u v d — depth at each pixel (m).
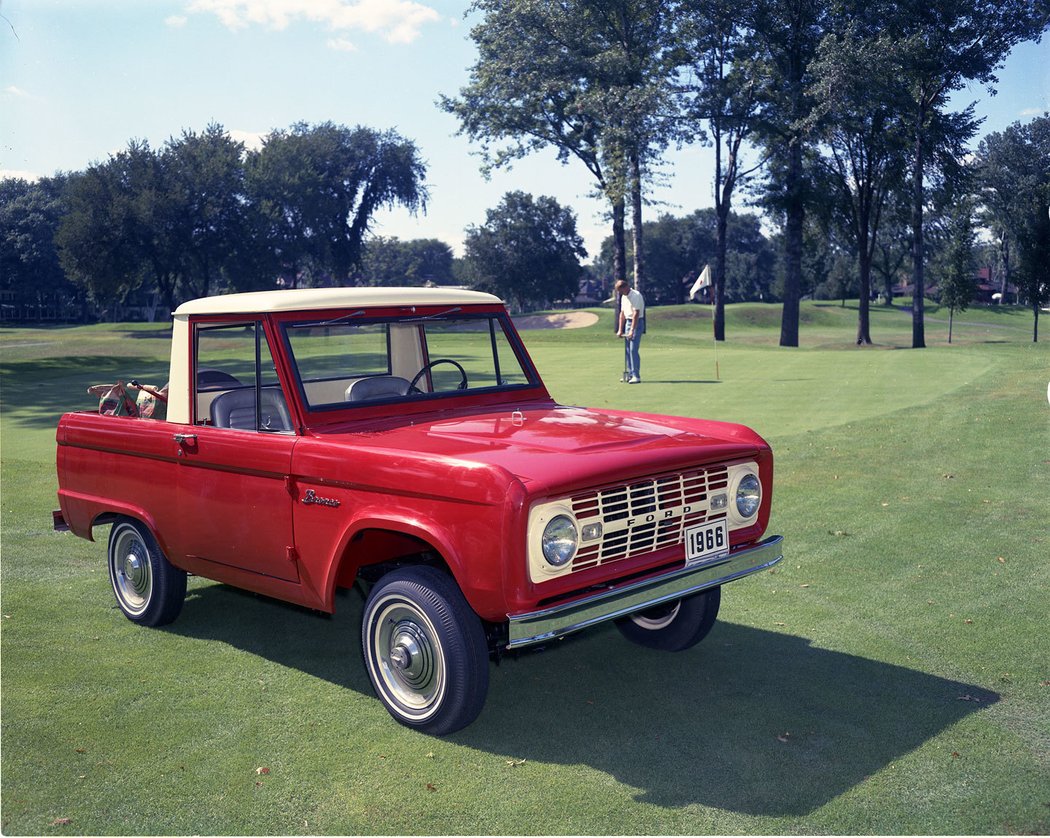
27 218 113.88
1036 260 52.94
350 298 5.05
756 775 3.82
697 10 43.34
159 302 118.88
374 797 3.70
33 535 7.95
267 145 79.94
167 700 4.65
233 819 3.55
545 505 3.81
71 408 17.39
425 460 4.02
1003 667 4.86
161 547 5.44
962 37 42.50
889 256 107.50
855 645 5.20
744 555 4.53
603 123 43.88
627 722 4.34
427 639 4.17
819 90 40.41
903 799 3.62
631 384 17.16
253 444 4.73
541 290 117.62
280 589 4.83
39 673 4.99
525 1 44.59
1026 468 9.01
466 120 47.22
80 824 3.53
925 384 15.71
